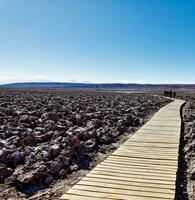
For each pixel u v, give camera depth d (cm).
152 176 880
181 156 1289
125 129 1967
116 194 742
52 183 938
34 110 2694
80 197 724
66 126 1808
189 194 868
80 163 1161
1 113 2266
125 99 5288
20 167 1037
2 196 827
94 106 3362
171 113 2797
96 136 1542
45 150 1231
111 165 997
